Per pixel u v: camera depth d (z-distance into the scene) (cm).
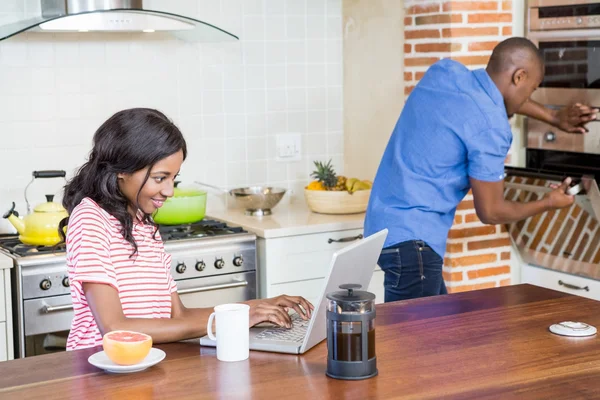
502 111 336
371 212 353
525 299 268
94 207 235
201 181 445
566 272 408
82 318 237
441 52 407
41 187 407
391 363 208
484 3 406
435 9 408
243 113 451
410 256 339
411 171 343
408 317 249
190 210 404
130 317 239
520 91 347
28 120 402
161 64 429
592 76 377
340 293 202
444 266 421
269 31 453
